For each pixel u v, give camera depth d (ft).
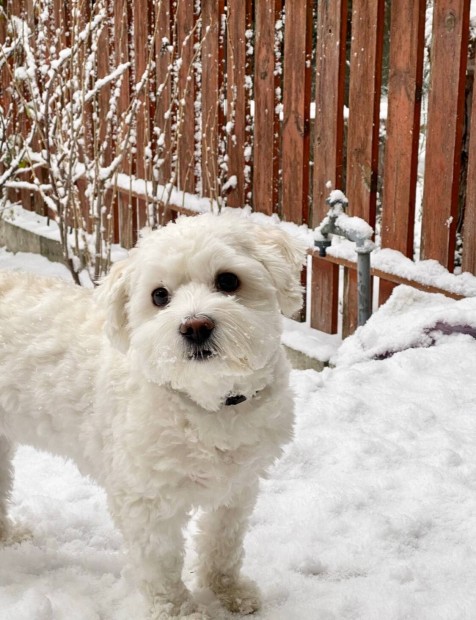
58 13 7.49
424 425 3.69
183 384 2.47
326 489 3.32
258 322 2.51
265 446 2.65
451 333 4.33
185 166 6.44
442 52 4.37
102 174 6.38
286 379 2.68
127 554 2.72
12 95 7.77
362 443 3.56
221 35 5.87
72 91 6.52
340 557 2.96
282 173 5.49
